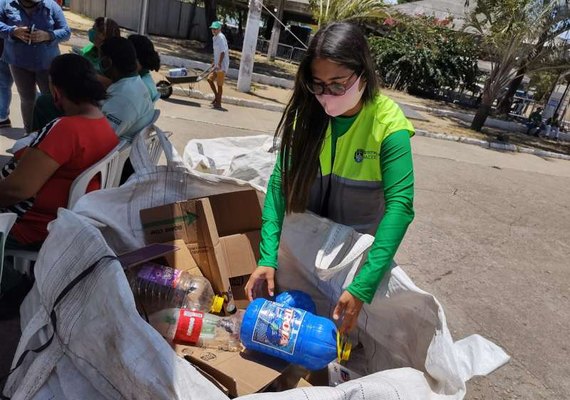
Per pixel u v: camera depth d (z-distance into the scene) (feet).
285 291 7.61
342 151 6.56
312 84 6.07
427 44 76.54
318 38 5.82
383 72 77.05
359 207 6.95
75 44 45.96
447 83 77.41
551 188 33.68
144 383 4.91
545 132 67.46
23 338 6.15
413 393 5.65
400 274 6.37
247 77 42.50
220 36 32.89
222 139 13.06
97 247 5.82
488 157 41.22
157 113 12.00
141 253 6.86
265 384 5.90
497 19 50.80
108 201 7.83
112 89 10.82
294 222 7.28
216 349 6.55
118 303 5.22
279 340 6.10
